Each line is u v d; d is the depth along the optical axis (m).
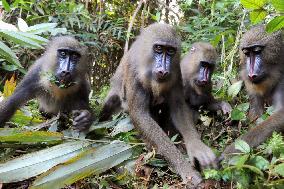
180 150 1.75
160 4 2.78
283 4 1.43
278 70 1.76
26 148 1.67
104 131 1.76
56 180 1.46
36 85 1.98
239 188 1.37
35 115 1.95
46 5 2.70
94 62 2.79
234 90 1.93
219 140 1.74
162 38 1.76
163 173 1.56
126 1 2.88
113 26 2.71
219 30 2.33
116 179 1.53
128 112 1.85
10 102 1.92
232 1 2.20
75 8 2.67
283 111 1.62
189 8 2.57
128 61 1.83
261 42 1.75
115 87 2.03
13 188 1.54
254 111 1.86
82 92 2.01
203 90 2.04
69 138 1.65
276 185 1.34
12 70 2.45
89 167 1.52
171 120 1.83
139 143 1.65
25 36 1.95
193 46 2.17
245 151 1.41
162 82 1.75
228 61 2.19
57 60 1.94
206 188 1.45
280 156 1.39
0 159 1.63
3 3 2.28
